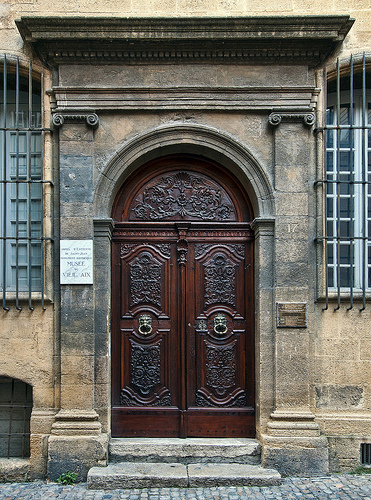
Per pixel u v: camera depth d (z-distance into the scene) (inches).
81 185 202.8
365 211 201.8
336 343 203.6
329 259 214.7
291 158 204.1
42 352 201.9
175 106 204.2
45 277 202.1
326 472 193.5
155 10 211.5
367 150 218.8
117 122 205.9
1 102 221.9
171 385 212.4
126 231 215.3
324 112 207.9
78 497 175.6
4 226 200.4
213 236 217.2
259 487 183.6
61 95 203.5
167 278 215.5
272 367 201.6
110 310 211.2
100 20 194.1
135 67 205.6
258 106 204.7
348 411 201.9
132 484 183.0
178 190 219.0
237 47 202.5
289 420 196.4
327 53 206.5
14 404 209.3
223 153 206.7
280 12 212.2
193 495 176.6
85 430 193.6
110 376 207.8
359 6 212.5
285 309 200.1
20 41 210.8
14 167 217.6
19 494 179.2
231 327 214.8
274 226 203.3
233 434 209.8
